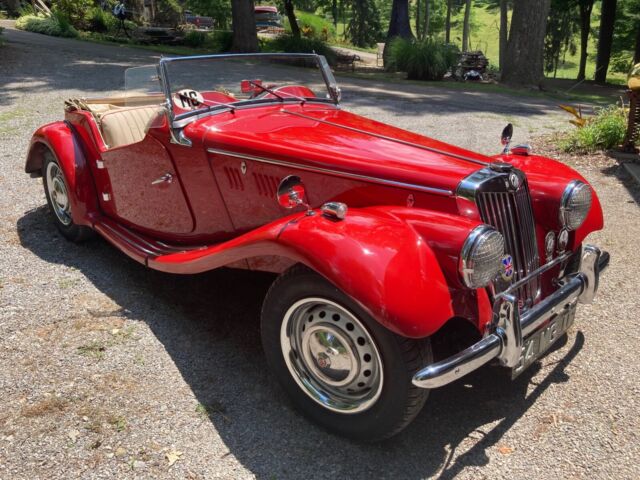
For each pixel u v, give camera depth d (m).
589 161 8.01
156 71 3.72
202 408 3.02
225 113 3.91
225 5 36.59
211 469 2.63
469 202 2.84
